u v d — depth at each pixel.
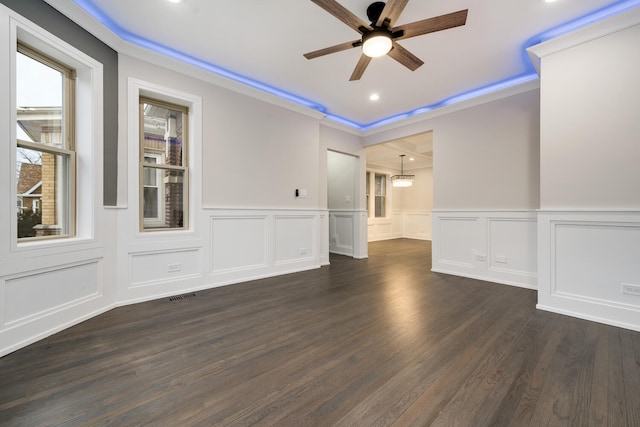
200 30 2.56
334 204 6.33
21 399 1.36
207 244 3.32
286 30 2.55
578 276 2.48
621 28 2.23
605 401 1.36
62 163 2.32
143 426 1.20
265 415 1.27
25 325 1.90
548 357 1.78
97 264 2.48
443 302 2.86
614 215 2.30
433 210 4.34
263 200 3.86
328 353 1.83
